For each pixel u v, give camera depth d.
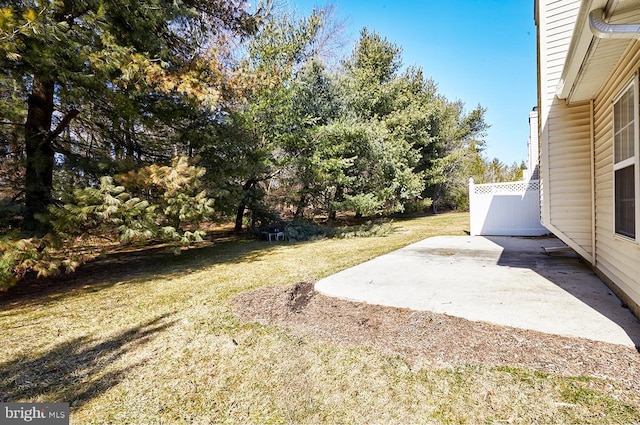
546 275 4.40
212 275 5.48
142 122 6.25
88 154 6.24
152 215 5.19
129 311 3.67
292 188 12.25
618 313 2.91
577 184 4.27
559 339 2.45
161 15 5.34
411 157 16.20
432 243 8.16
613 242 3.48
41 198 5.02
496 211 9.72
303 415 1.78
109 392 2.05
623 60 2.98
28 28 3.56
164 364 2.39
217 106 6.75
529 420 1.65
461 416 1.71
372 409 1.80
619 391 1.83
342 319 3.08
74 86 4.67
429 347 2.45
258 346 2.62
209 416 1.80
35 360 2.50
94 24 4.49
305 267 5.71
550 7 4.27
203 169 5.71
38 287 4.99
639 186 2.68
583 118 4.17
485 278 4.33
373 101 16.34
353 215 19.31
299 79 11.19
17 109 4.76
